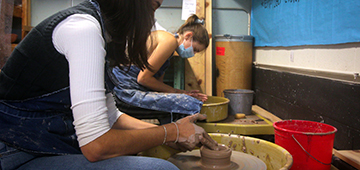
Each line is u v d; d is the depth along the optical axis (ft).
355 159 5.24
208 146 4.37
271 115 9.51
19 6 10.82
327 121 6.64
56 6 11.80
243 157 4.76
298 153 5.28
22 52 2.84
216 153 4.29
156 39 6.69
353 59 6.08
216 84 11.78
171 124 3.78
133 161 2.92
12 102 3.01
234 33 12.55
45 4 11.73
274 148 4.57
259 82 10.99
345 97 5.96
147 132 3.31
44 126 3.10
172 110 6.59
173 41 6.79
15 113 2.97
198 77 11.72
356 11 5.77
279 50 9.64
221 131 7.34
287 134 5.38
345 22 6.13
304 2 7.75
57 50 2.86
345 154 5.49
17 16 10.78
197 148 5.37
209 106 7.47
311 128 5.96
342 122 6.10
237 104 8.82
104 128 2.80
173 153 5.12
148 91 7.29
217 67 11.59
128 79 7.01
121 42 3.34
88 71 2.72
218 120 7.68
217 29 12.49
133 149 3.09
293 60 8.69
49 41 2.84
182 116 6.72
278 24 9.50
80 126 2.72
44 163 2.92
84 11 2.95
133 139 3.07
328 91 6.56
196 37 7.40
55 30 2.84
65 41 2.78
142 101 6.60
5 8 4.32
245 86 11.41
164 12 12.19
